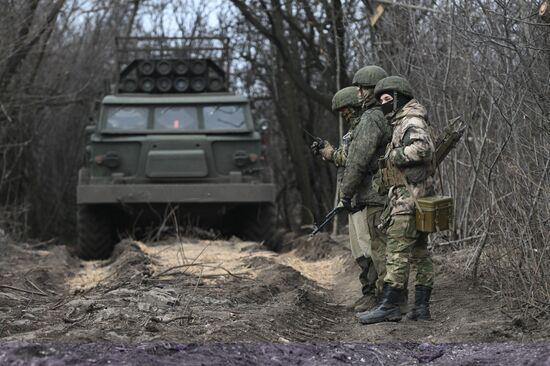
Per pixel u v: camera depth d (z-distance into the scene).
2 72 21.84
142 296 10.48
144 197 18.11
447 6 11.52
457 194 12.55
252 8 21.34
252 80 29.95
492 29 10.00
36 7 22.33
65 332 8.69
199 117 19.28
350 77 19.39
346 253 15.35
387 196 9.65
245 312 9.97
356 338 9.30
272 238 19.22
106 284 12.52
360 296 12.16
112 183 18.69
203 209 18.75
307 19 21.45
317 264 15.45
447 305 10.31
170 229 19.28
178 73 20.33
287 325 9.70
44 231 29.50
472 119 11.66
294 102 26.08
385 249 10.20
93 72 29.67
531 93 9.73
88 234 18.91
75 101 26.62
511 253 9.79
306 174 26.25
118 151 18.86
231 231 20.53
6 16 20.91
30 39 21.69
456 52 12.00
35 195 29.02
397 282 9.52
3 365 6.75
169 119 19.22
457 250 12.50
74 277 14.67
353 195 10.11
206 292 11.35
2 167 26.59
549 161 9.35
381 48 13.96
